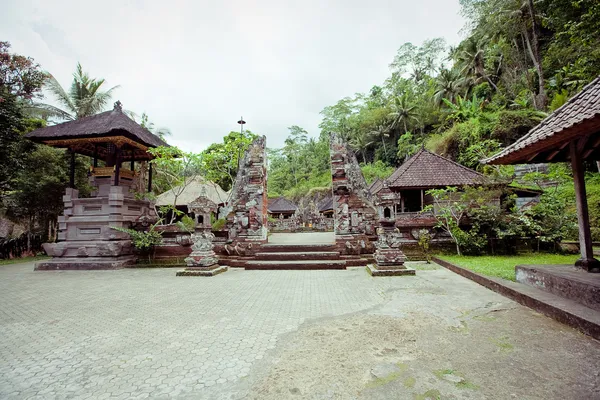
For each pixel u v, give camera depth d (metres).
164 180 22.39
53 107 18.28
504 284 4.96
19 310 4.68
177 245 9.77
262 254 8.76
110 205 9.60
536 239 9.16
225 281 6.72
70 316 4.33
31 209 13.65
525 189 14.62
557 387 2.21
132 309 4.62
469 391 2.18
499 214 9.10
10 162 12.29
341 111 54.59
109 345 3.23
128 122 10.19
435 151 25.27
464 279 6.22
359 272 7.45
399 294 5.09
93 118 10.30
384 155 43.94
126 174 10.23
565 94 16.97
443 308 4.23
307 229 22.97
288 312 4.26
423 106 38.25
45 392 2.32
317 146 59.28
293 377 2.45
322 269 8.01
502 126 19.47
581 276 4.14
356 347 3.00
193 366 2.70
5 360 2.91
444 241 9.37
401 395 2.15
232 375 2.52
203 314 4.27
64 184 13.95
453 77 31.08
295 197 50.53
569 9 14.55
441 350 2.89
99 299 5.31
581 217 4.70
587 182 13.34
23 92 12.66
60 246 9.46
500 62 27.44
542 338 3.12
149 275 7.83
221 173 12.77
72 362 2.84
